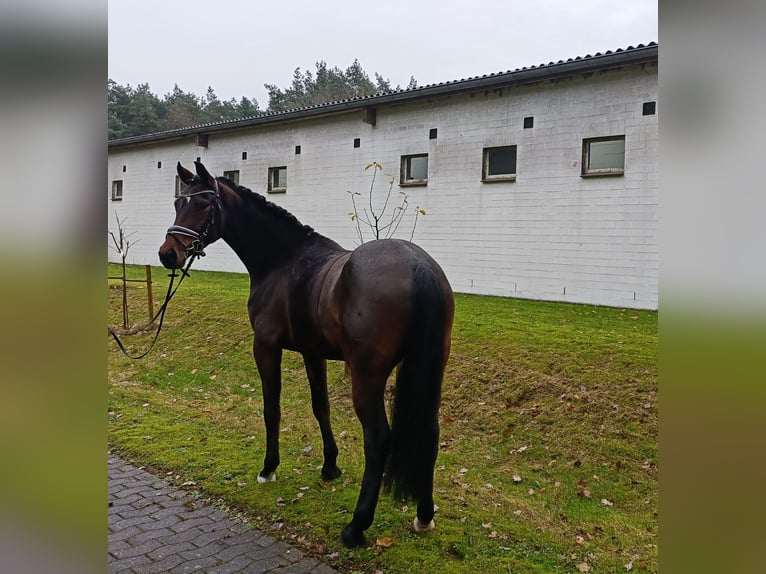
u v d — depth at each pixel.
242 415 4.39
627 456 3.37
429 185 9.94
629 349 4.94
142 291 9.41
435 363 2.27
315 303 2.69
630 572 2.24
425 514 2.49
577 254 8.25
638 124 7.62
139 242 15.97
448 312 2.36
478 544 2.44
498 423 3.94
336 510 2.76
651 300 7.59
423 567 2.26
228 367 5.69
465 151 9.44
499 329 5.91
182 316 7.54
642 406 3.86
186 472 3.26
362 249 2.48
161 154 15.20
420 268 2.32
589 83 8.03
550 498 2.97
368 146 10.86
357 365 2.33
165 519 2.70
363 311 2.30
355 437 3.86
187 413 4.45
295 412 4.41
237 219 3.09
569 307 7.76
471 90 9.11
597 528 2.63
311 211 11.99
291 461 3.43
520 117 8.76
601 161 8.16
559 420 3.85
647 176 7.57
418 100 9.96
